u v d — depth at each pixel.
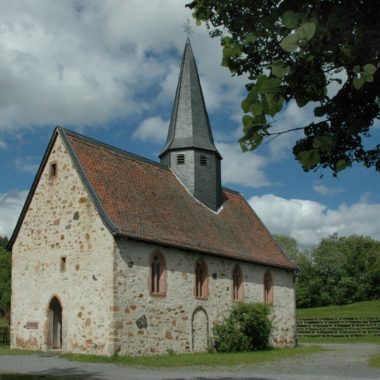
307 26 3.79
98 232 24.73
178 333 26.73
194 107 35.34
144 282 25.27
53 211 26.89
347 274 88.06
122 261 24.28
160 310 25.88
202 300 28.75
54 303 26.38
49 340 25.92
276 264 35.59
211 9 5.39
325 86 4.59
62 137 27.36
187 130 34.78
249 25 5.00
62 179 26.84
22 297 27.34
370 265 88.00
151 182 30.83
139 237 25.00
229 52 5.04
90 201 25.36
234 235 34.25
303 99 4.64
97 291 24.17
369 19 4.24
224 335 29.09
